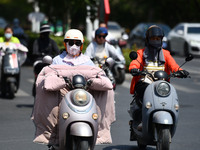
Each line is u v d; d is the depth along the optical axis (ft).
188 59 52.60
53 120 44.96
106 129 46.32
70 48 47.39
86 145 42.47
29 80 124.06
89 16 171.94
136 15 431.43
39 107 45.11
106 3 127.75
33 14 217.36
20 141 60.13
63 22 184.14
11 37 95.76
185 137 63.77
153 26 53.57
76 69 46.50
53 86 44.06
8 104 88.12
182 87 117.70
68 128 43.73
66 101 43.60
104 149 56.65
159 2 327.88
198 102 94.84
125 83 120.98
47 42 85.25
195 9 287.89
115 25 281.33
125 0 430.20
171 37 213.25
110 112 46.44
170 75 51.01
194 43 196.85
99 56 76.43
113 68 117.39
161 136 47.39
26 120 73.67
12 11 559.79
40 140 45.11
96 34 76.02
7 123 71.15
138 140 53.42
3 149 55.98
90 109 43.16
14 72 93.45
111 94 46.32
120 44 149.48
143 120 49.19
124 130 67.41
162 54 53.36
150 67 53.21
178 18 323.16
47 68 46.39
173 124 48.39
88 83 45.21
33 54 84.74
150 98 48.60
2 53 94.73
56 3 181.88
